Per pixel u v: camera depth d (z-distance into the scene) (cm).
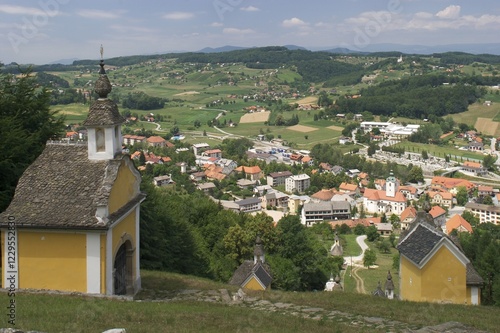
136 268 2686
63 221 2253
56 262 2288
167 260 4219
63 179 2417
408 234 2836
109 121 2431
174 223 4600
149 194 4144
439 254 2577
